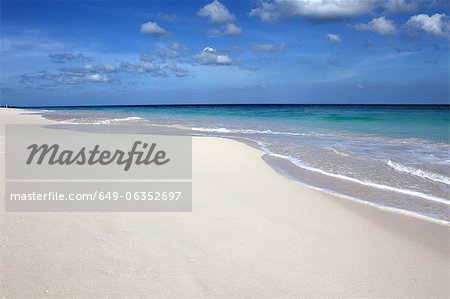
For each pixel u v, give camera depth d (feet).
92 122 85.56
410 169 30.60
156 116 124.26
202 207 19.90
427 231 17.47
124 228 16.44
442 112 119.96
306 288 12.10
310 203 21.33
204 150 38.17
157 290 11.55
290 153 39.14
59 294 11.04
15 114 118.93
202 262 13.51
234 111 172.35
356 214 19.66
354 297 11.71
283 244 15.42
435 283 12.71
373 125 77.92
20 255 13.32
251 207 20.22
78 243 14.61
